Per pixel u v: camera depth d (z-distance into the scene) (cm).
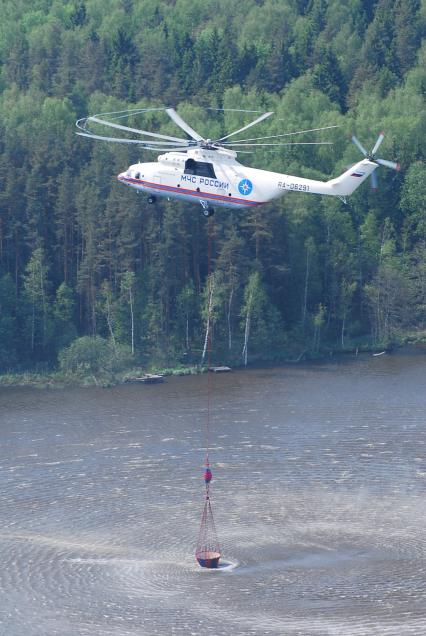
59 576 7712
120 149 16288
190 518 8788
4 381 13712
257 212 15088
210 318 14800
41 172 15725
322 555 8000
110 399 12744
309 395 12606
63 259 15488
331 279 15912
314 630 6812
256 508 8956
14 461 10275
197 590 7438
